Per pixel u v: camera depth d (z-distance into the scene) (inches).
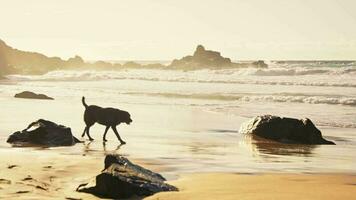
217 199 342.3
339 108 1240.8
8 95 1622.8
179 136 753.6
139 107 1273.4
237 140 726.5
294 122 753.6
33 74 3489.2
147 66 5162.4
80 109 1154.7
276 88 1945.1
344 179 432.1
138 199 344.2
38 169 434.3
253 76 2751.0
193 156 568.4
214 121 975.0
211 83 2356.1
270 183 407.8
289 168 498.3
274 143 718.5
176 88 2023.9
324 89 1863.9
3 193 341.4
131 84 2359.7
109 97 1587.1
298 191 373.7
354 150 656.4
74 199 337.1
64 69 4660.4
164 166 498.0
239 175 448.1
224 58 4995.1
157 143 674.8
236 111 1175.6
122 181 350.0
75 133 765.9
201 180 419.8
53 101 1408.7
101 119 681.0
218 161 536.7
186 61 5103.3
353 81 2126.0
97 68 4849.9
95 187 354.0
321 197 352.5
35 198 331.3
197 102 1435.8
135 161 525.0
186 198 344.8
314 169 492.7
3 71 3380.9
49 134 631.2
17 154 515.5
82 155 542.9
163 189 365.4
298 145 707.4
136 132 797.2
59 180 397.4
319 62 4197.8
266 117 784.9
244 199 342.3
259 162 537.3
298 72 2694.4
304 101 1422.2
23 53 4507.9
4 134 701.9
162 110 1199.6
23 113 1044.5
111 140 693.9
